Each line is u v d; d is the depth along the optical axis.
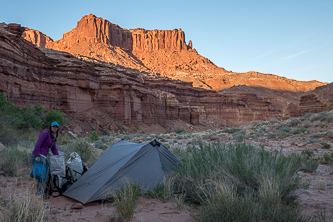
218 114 109.19
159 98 65.88
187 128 69.94
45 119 25.48
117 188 5.19
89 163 8.90
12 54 27.94
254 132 28.09
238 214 3.67
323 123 23.61
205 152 6.05
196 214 4.23
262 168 4.92
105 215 4.32
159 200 5.07
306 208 4.66
